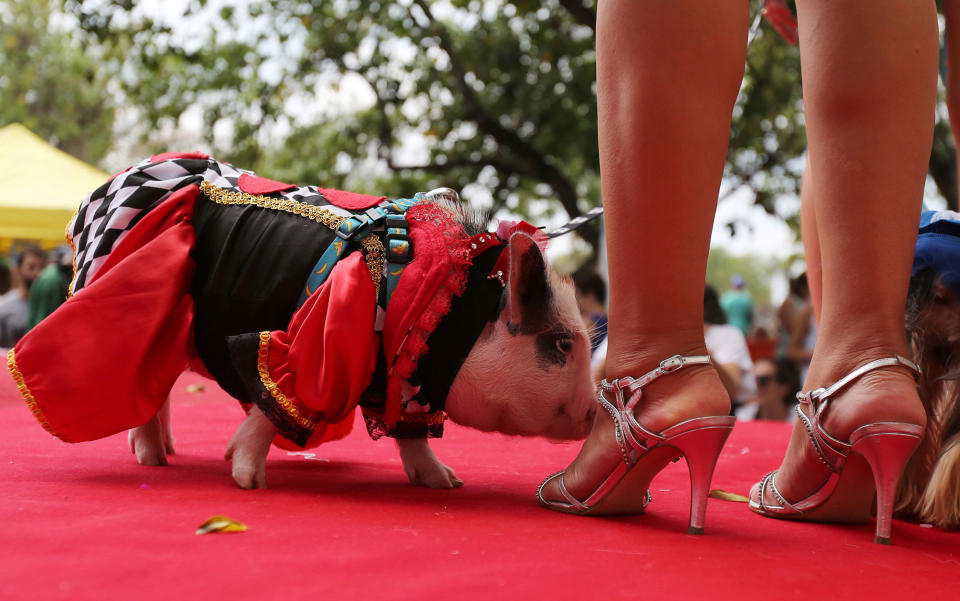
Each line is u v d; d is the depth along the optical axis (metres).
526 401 2.48
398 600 1.33
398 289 2.38
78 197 11.88
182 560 1.50
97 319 2.37
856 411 2.01
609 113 2.03
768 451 3.74
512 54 15.04
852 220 2.04
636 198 1.98
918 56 2.02
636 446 2.03
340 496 2.31
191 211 2.59
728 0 1.97
